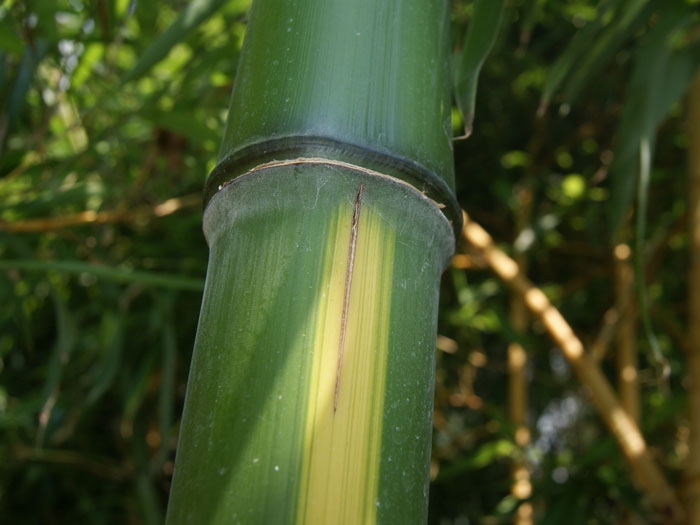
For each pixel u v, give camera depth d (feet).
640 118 1.18
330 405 0.57
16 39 1.46
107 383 2.03
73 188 1.79
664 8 1.27
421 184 0.65
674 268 3.11
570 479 2.06
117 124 1.66
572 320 3.42
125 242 2.68
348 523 0.54
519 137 3.32
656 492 1.81
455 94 0.87
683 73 1.21
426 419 0.62
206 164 2.03
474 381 3.58
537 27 3.16
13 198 1.94
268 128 0.64
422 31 0.71
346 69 0.65
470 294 2.70
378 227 0.62
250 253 0.62
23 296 2.26
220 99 2.06
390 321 0.61
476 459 2.33
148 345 2.71
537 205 3.22
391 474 0.57
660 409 2.06
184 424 0.60
